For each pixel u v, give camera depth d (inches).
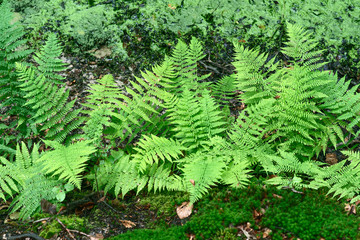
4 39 149.4
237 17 227.1
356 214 117.4
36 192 126.5
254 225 109.8
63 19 221.8
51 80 152.9
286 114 141.5
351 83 193.9
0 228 118.2
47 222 117.5
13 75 148.8
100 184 131.5
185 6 234.2
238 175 127.5
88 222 119.6
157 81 149.3
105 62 201.8
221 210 116.2
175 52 164.4
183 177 134.5
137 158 138.8
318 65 149.0
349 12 232.4
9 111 150.6
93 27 218.2
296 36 159.9
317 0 236.2
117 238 110.7
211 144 137.6
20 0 232.1
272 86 157.2
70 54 204.1
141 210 127.0
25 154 135.3
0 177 126.5
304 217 111.1
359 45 211.3
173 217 121.1
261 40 213.9
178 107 144.6
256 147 139.3
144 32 216.7
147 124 151.9
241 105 185.5
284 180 125.1
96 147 137.7
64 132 145.6
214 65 201.9
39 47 204.1
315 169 128.2
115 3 234.2
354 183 124.9
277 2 236.7
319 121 152.9
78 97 183.6
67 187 123.5
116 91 154.7
